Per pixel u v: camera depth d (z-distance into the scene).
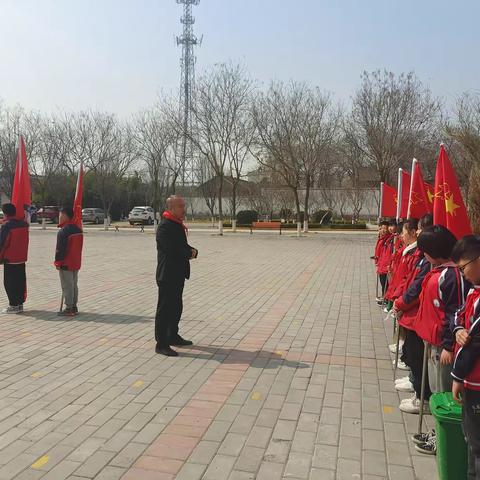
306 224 30.11
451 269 3.52
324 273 13.16
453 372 2.82
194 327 7.39
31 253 17.89
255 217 36.81
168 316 6.04
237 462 3.57
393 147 28.20
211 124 29.50
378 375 5.37
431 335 3.62
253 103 29.81
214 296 9.86
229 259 16.52
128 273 13.05
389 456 3.67
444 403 3.18
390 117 28.44
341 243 23.39
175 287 6.07
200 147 29.86
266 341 6.66
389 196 8.88
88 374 5.33
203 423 4.18
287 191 39.97
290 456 3.66
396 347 5.54
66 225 7.95
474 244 2.85
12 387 4.95
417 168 5.93
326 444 3.84
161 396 4.74
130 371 5.43
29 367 5.54
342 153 36.88
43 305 8.91
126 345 6.41
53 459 3.60
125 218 50.56
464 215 4.57
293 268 14.18
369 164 33.09
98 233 30.33
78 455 3.65
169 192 41.53
